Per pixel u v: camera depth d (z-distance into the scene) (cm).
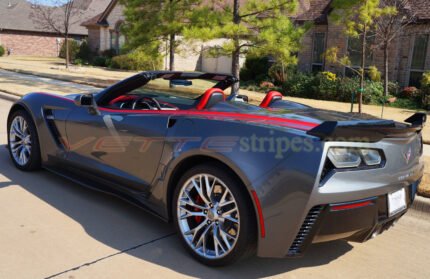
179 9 1412
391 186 303
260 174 280
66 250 325
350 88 1560
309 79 1712
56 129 455
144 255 324
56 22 4194
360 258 345
